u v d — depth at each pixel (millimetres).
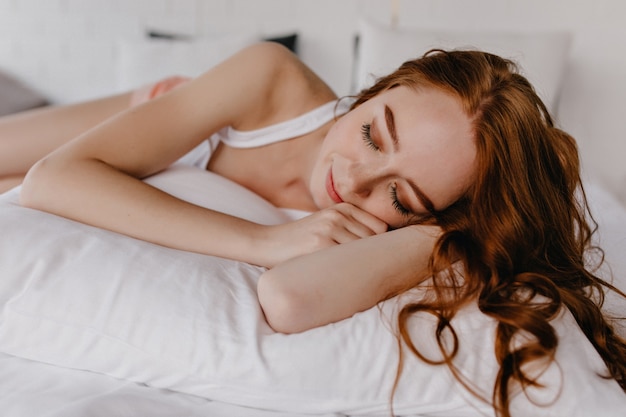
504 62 1019
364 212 947
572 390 694
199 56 2041
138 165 1017
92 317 744
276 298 769
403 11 2236
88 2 2369
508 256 877
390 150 912
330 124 1205
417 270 854
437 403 715
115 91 2430
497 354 719
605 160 2158
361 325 756
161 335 733
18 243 788
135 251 811
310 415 729
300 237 899
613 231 1349
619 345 854
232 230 909
